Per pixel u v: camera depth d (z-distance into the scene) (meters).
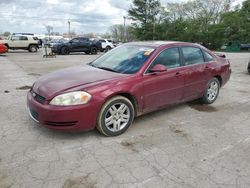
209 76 5.54
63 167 3.10
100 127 3.83
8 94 6.50
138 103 4.19
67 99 3.53
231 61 17.39
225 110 5.42
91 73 4.23
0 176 2.89
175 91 4.77
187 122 4.65
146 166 3.16
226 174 3.03
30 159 3.26
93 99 3.64
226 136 4.09
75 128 3.63
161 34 50.00
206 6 53.47
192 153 3.51
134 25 54.00
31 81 8.47
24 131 4.09
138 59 4.43
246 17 44.34
